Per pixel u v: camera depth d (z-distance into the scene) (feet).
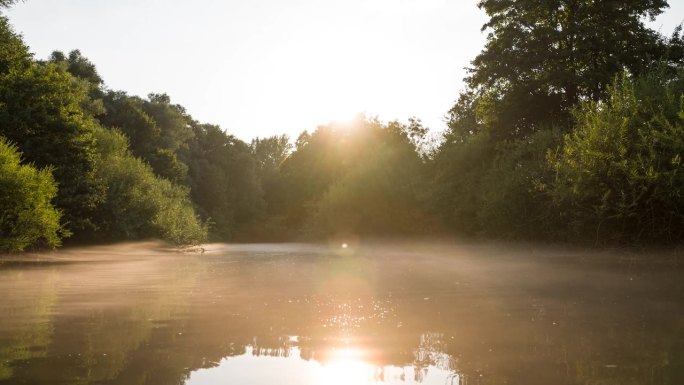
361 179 109.40
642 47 90.22
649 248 46.52
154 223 98.84
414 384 9.44
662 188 42.88
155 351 11.90
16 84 76.02
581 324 15.57
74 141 77.20
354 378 9.85
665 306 19.40
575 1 96.27
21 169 54.80
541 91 95.91
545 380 9.68
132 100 184.85
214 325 15.24
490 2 99.45
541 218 62.34
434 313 17.71
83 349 12.01
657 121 45.01
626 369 10.43
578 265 42.55
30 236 56.34
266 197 274.36
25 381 9.42
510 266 42.68
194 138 237.66
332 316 16.98
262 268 41.73
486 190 76.54
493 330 14.66
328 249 99.14
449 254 65.51
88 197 76.74
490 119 99.19
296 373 10.13
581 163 49.32
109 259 56.95
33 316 16.75
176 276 33.45
